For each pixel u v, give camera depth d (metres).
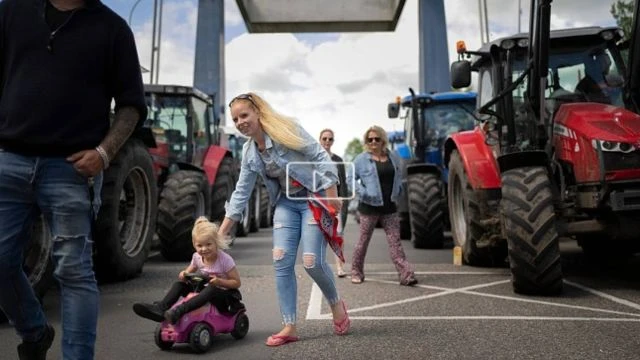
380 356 3.99
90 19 3.08
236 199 4.39
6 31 3.04
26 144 2.94
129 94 3.13
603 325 4.74
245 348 4.27
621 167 5.66
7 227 2.98
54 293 6.38
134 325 4.98
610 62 7.21
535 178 5.94
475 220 7.66
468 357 3.94
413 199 10.61
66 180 2.97
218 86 18.11
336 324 4.56
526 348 4.12
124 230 7.51
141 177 7.59
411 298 5.99
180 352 4.19
